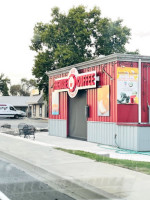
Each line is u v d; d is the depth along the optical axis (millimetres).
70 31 43344
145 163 11586
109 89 20531
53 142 22781
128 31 45375
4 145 16688
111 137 20328
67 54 41219
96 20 44688
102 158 12289
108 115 20531
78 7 43406
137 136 17891
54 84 27438
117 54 19547
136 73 20125
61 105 27266
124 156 16234
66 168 10164
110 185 7844
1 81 103312
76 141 23516
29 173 10164
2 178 9383
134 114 20125
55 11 43656
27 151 14297
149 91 20484
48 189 8055
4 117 67375
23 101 82750
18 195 7441
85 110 23156
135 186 7750
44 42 43750
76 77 23703
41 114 68500
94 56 44938
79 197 7281
